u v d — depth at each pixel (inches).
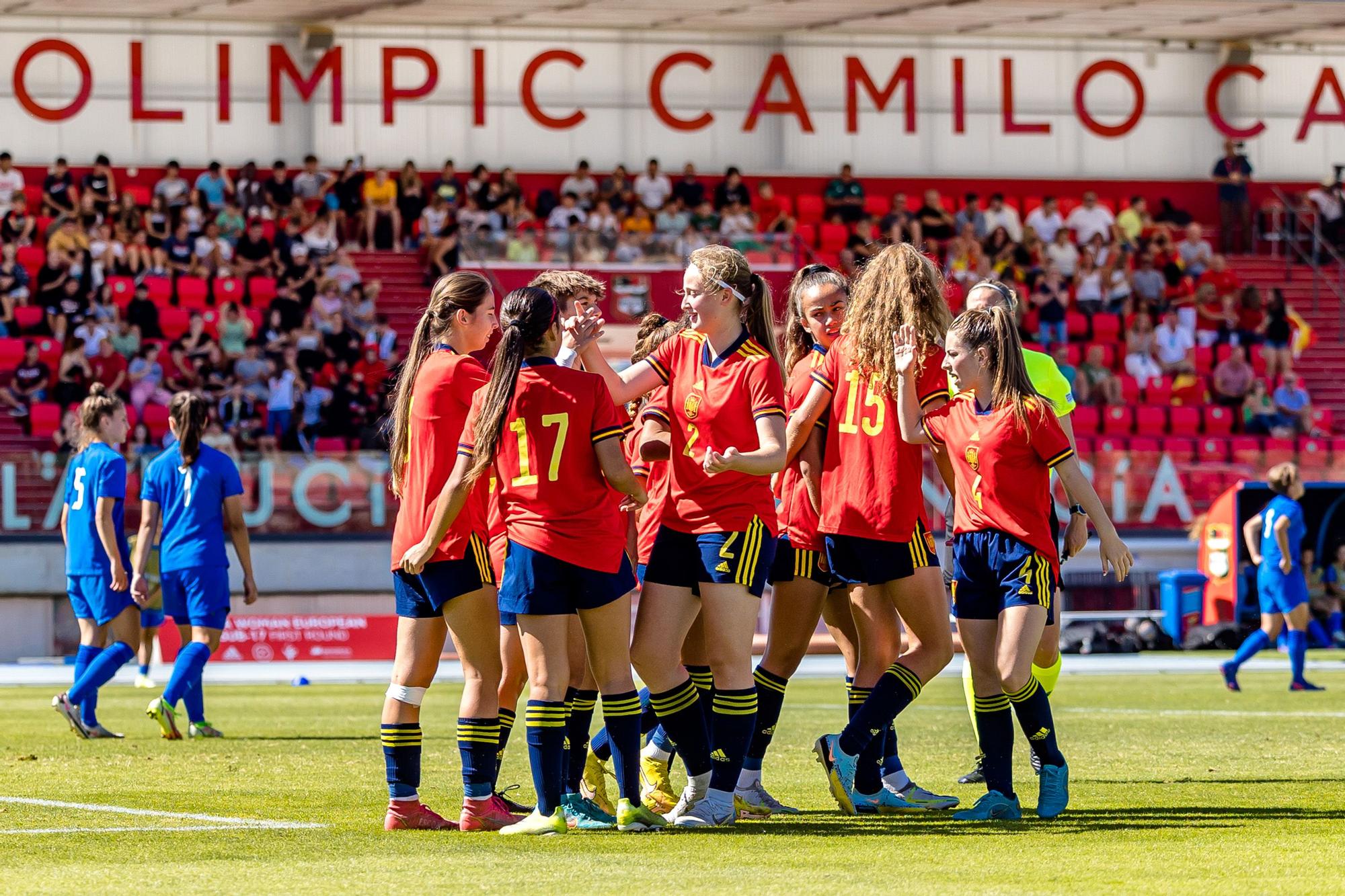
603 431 786.2
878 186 4633.4
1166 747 1241.4
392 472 849.5
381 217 4106.8
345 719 1611.7
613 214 4207.7
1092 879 647.1
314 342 3602.4
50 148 4237.2
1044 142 4719.5
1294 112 4788.4
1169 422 3818.9
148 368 3435.0
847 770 862.5
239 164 4340.6
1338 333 4446.4
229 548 2871.6
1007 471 840.9
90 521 1439.5
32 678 2361.0
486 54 4495.6
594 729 1412.4
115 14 4008.4
